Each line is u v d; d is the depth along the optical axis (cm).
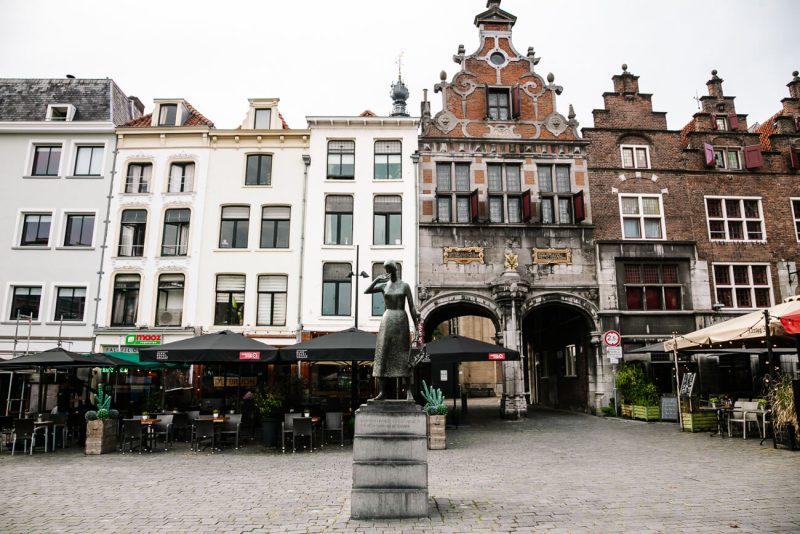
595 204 2344
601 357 2205
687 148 2422
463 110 2414
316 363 2211
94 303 2259
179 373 2192
